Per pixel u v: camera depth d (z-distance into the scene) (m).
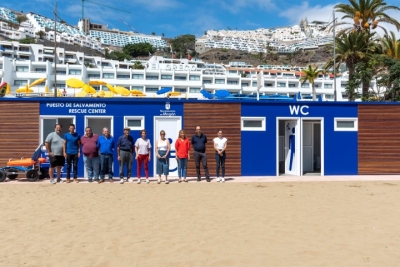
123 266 5.30
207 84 97.81
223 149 14.31
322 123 16.53
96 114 15.83
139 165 13.96
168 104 16.02
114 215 8.47
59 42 159.00
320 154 17.56
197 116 16.06
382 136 16.69
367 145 16.64
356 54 38.25
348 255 5.62
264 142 16.31
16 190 12.20
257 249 5.95
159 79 97.38
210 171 15.97
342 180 14.73
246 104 16.25
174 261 5.46
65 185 13.37
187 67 110.50
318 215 8.31
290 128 17.02
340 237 6.57
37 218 8.21
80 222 7.83
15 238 6.68
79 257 5.68
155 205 9.61
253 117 16.27
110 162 14.18
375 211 8.75
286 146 17.28
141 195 11.21
